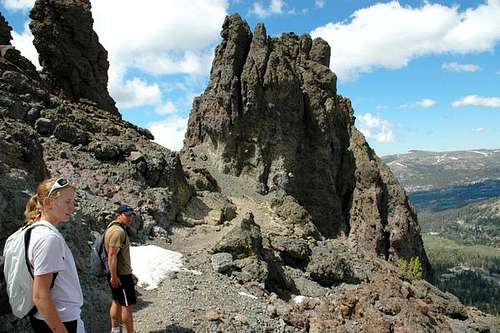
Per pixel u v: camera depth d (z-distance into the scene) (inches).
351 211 2532.0
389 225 2546.8
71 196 299.1
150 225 1235.2
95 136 1545.3
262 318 799.7
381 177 2667.3
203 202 1652.3
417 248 2605.8
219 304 809.5
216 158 2402.8
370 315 877.2
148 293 829.8
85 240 874.1
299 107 2452.0
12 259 274.5
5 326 489.4
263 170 2346.2
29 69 1630.2
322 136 2527.1
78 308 292.5
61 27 1882.4
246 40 2508.6
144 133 1936.5
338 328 821.2
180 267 984.9
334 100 2647.6
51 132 1418.6
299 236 1641.2
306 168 2493.8
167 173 1536.7
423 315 925.2
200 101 2682.1
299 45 2812.5
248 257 1095.0
